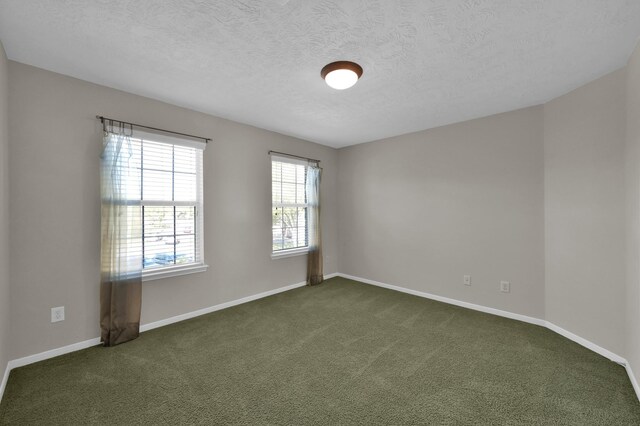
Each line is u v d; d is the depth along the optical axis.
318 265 4.51
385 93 2.68
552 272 2.79
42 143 2.23
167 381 1.96
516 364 2.17
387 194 4.30
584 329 2.46
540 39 1.83
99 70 2.26
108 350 2.38
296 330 2.80
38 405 1.71
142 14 1.60
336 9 1.55
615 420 1.59
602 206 2.31
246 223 3.65
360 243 4.70
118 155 2.52
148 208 2.84
